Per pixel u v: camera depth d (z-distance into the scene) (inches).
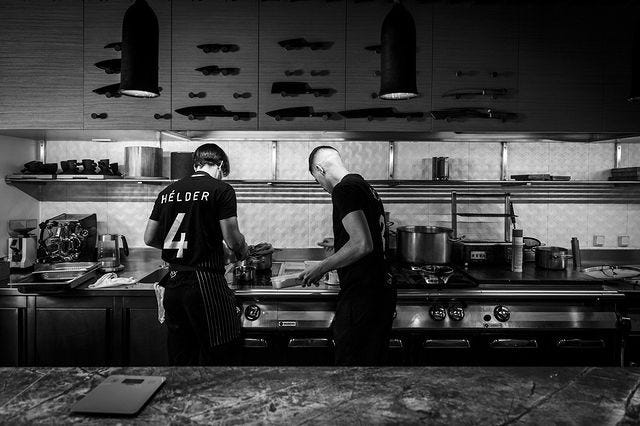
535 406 39.2
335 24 112.0
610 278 105.0
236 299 95.6
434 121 113.0
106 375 45.3
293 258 131.0
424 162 131.3
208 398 40.4
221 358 89.5
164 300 87.4
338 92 112.1
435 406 39.2
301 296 95.6
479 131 113.7
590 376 45.9
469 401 40.2
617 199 132.0
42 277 100.7
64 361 98.1
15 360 97.8
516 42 113.4
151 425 35.6
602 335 97.3
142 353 97.9
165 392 41.6
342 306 81.6
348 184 78.9
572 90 113.9
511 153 131.4
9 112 111.2
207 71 111.0
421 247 107.4
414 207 131.3
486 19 113.1
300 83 111.7
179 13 111.8
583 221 131.9
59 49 111.3
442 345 94.7
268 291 95.7
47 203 129.4
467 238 130.9
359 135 123.6
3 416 36.8
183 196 87.6
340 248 83.4
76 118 111.7
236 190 130.7
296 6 111.8
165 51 111.7
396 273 107.1
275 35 112.1
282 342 95.9
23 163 124.0
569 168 131.4
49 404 39.0
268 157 131.0
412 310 95.9
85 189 129.6
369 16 112.1
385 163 131.1
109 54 111.7
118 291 96.8
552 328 96.4
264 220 131.1
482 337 96.3
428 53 112.7
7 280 104.0
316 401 40.0
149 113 111.9
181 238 86.4
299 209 131.0
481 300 96.8
